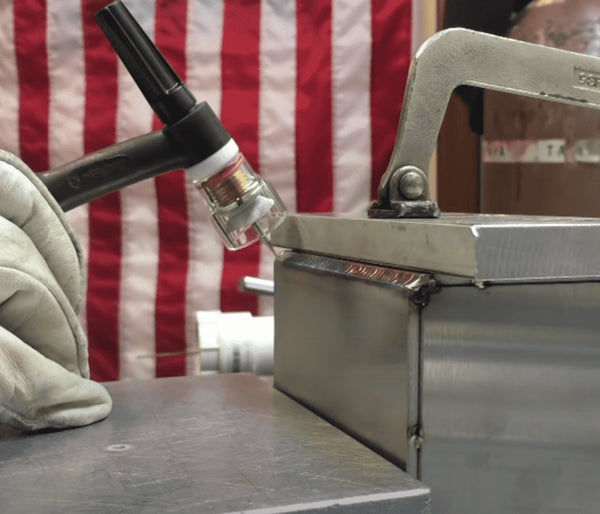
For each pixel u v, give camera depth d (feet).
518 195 3.10
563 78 2.11
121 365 4.50
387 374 1.79
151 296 4.48
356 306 1.94
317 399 2.17
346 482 1.60
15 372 1.91
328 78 4.46
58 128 4.33
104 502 1.51
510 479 1.77
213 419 2.11
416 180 2.05
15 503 1.51
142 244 4.46
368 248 1.95
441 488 1.73
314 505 1.49
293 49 4.43
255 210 2.13
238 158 2.15
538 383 1.77
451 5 3.31
